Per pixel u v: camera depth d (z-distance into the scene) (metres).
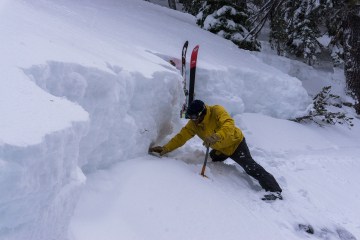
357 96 9.80
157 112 3.99
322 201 4.56
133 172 3.27
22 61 2.23
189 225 2.91
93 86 2.79
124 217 2.71
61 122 1.67
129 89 3.29
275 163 5.41
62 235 1.89
